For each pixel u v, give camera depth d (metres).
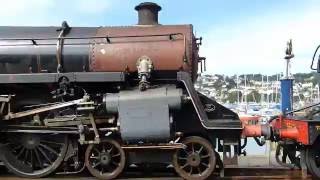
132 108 8.13
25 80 8.49
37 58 8.77
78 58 8.70
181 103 8.12
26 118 8.84
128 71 8.61
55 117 8.59
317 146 8.55
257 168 9.62
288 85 11.93
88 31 9.05
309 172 8.83
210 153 8.21
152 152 8.40
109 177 8.40
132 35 8.75
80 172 9.14
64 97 8.66
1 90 9.05
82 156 8.87
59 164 8.73
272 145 12.44
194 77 9.28
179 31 8.74
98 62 8.64
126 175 8.94
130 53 8.59
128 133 8.13
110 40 8.73
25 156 8.90
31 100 9.00
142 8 9.39
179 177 8.69
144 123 8.11
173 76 8.73
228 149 8.30
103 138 8.40
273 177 8.62
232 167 9.74
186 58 8.51
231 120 8.19
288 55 12.08
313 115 8.90
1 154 8.74
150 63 8.43
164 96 8.11
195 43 9.20
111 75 8.39
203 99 8.47
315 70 9.47
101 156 8.35
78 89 8.70
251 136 8.59
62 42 8.79
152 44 8.60
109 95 8.27
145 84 8.22
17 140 8.86
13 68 8.85
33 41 8.79
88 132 8.40
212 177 8.62
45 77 8.48
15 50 8.81
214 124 8.08
